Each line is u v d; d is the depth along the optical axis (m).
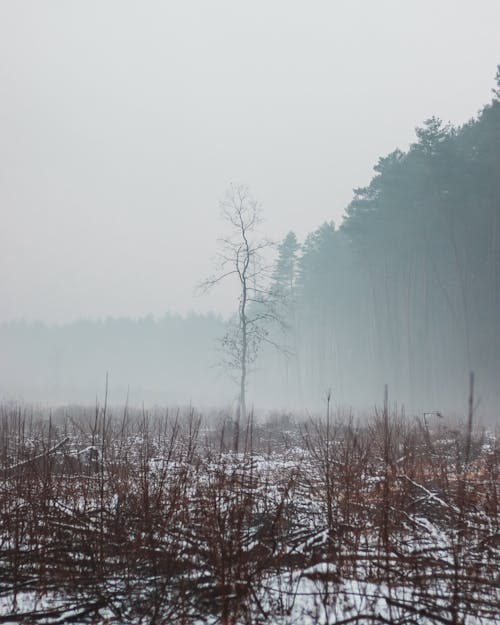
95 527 6.07
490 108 34.97
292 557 6.04
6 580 5.41
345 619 4.44
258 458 11.56
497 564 5.60
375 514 6.89
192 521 6.40
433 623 4.52
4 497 6.51
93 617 4.70
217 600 4.88
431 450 9.22
